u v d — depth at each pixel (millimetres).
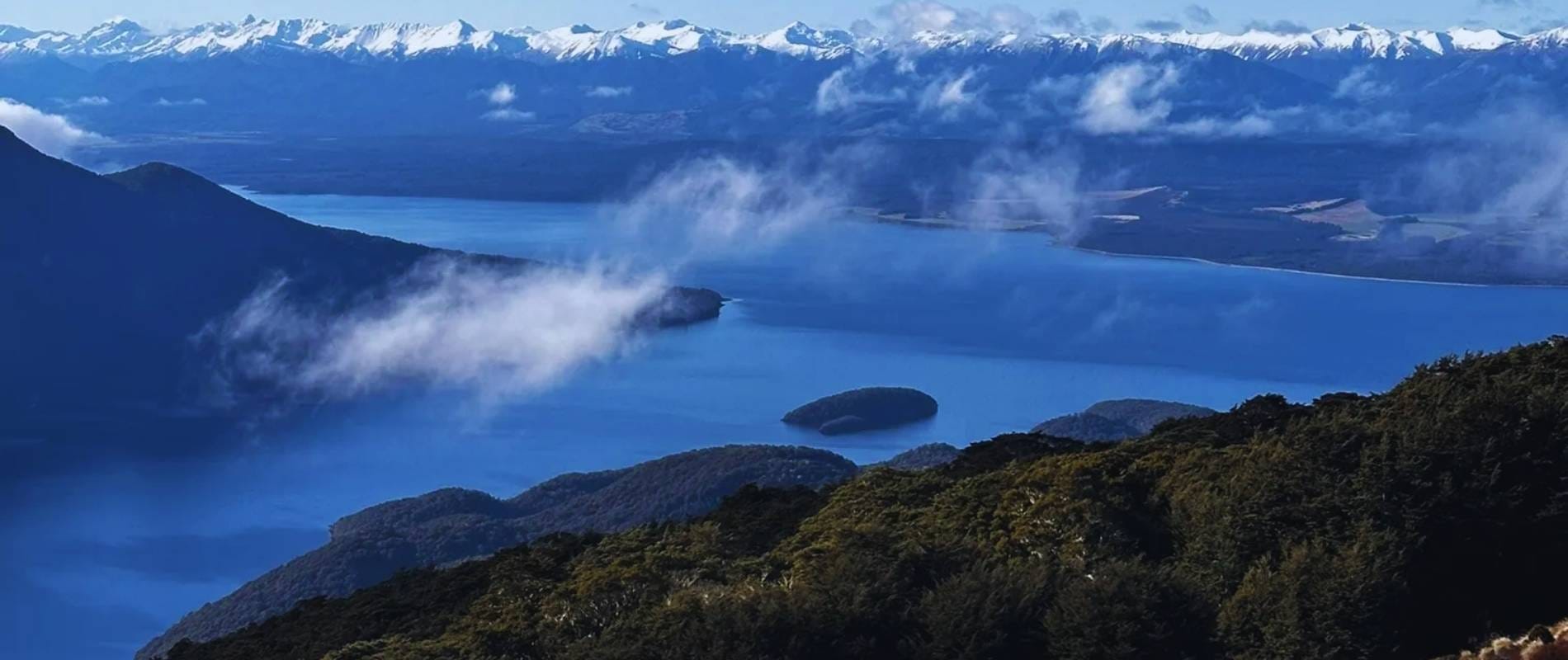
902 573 36812
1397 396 43094
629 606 39500
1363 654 32219
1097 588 33875
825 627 34469
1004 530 39906
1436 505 34844
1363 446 37188
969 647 33156
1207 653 33156
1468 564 34844
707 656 34031
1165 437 47188
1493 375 42031
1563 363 42562
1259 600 33281
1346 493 36062
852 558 37344
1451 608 33938
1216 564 36312
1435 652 33000
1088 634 32938
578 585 42000
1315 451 37406
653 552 43812
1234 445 43219
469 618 42656
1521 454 35625
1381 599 32625
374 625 47562
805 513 48312
